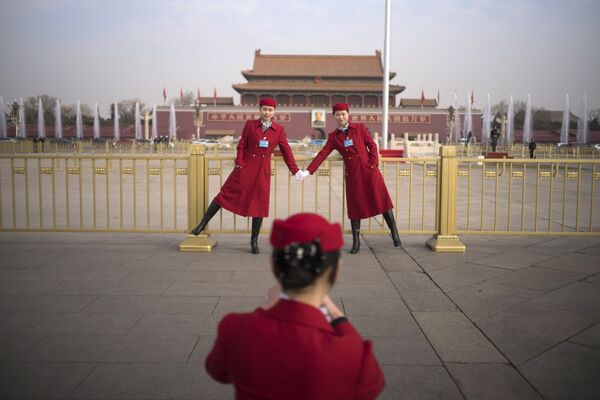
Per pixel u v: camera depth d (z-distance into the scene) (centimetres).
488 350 370
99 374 333
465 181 1864
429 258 644
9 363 348
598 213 1059
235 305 467
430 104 8269
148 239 764
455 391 313
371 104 8369
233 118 7650
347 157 676
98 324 419
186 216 991
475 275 563
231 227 882
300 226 161
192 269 590
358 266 608
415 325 419
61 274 566
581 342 381
